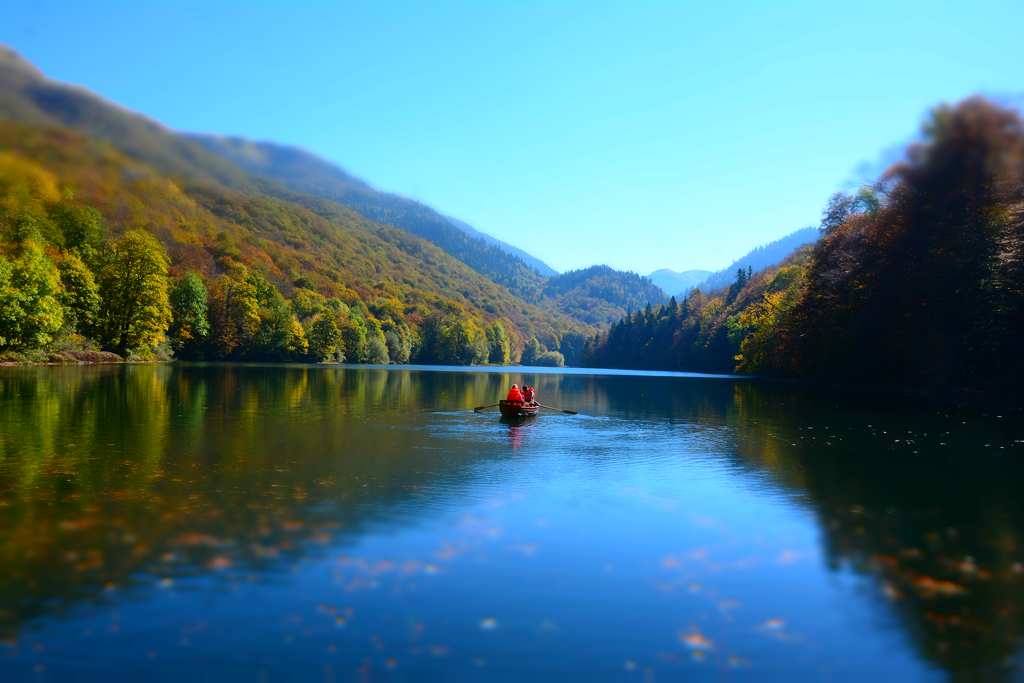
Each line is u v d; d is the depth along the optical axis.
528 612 7.70
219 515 11.50
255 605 7.72
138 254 71.56
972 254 41.47
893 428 26.52
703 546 10.23
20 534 10.16
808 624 7.50
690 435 24.36
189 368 69.19
